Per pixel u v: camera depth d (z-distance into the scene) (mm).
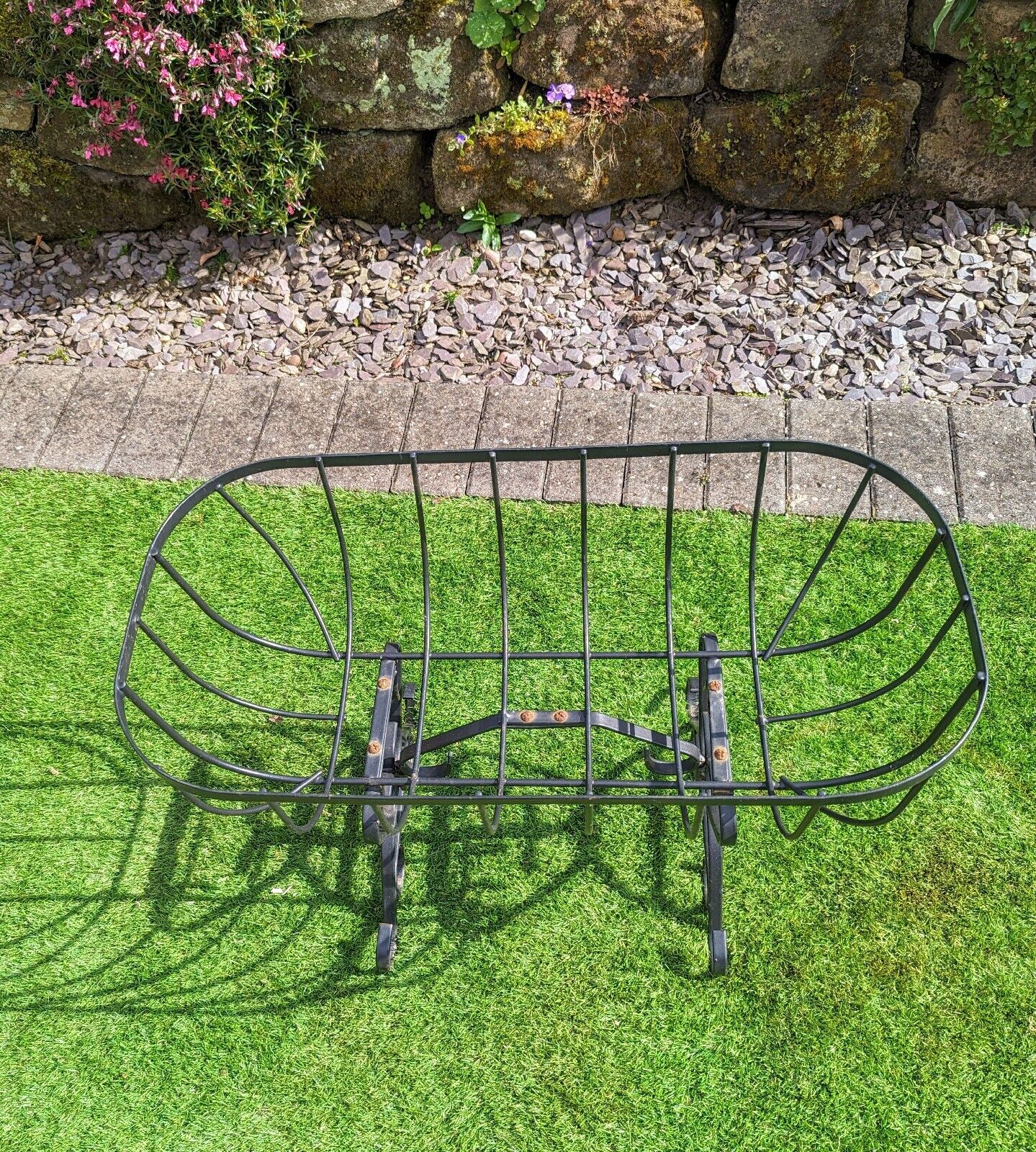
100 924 2076
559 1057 1854
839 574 2473
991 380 2789
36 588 2594
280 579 2578
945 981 1896
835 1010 1874
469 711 2334
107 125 3008
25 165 3197
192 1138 1810
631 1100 1799
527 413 2803
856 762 2195
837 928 1971
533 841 2137
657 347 2938
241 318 3129
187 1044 1912
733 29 2871
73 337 3139
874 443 2662
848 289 2988
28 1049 1923
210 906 2090
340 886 2104
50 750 2326
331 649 1953
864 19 2797
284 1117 1822
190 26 2805
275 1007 1949
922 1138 1732
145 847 2178
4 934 2070
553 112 2992
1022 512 2520
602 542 2574
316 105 3004
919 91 2889
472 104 3004
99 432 2879
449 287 3119
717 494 2623
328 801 1552
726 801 1498
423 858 2127
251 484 2756
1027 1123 1733
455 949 1999
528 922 2023
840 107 2902
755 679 1841
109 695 2406
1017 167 2965
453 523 2641
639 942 1982
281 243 3264
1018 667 2297
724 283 3041
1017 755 2172
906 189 3078
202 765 2293
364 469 2758
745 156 3002
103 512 2725
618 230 3152
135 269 3275
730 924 1988
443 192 3141
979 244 3012
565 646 2414
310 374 2984
